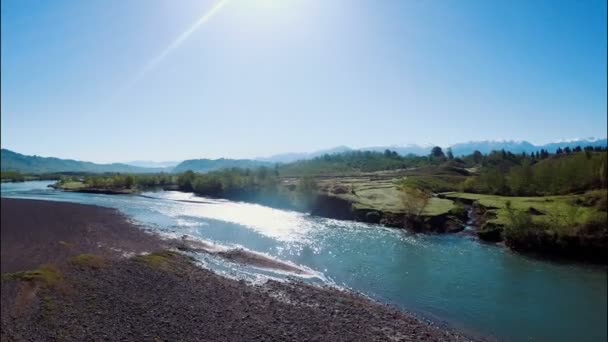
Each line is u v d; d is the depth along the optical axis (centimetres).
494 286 3008
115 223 5609
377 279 3125
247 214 6794
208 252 3838
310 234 4938
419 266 3506
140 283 2767
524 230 4138
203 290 2659
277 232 5047
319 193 7231
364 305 2500
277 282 2902
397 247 4247
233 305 2405
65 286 2689
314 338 1992
